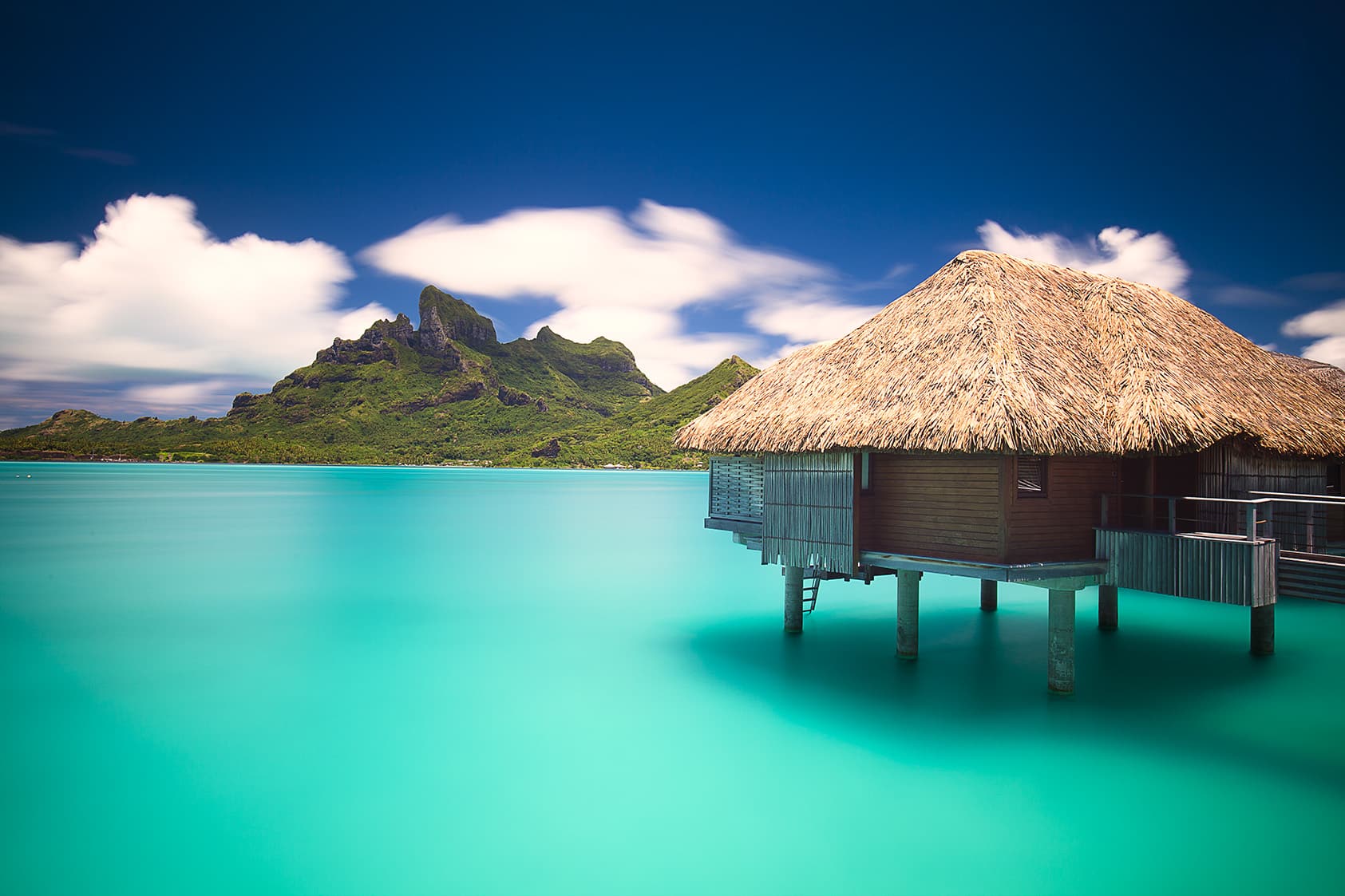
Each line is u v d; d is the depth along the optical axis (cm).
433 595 2572
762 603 2438
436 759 1205
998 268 1516
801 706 1435
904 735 1288
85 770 1156
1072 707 1412
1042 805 1041
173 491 8300
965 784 1109
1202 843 941
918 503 1409
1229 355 1526
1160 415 1222
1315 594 1217
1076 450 1184
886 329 1573
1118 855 913
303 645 1908
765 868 894
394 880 869
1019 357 1280
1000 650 1817
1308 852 920
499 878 874
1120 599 2448
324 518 5372
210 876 876
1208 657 1736
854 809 1034
